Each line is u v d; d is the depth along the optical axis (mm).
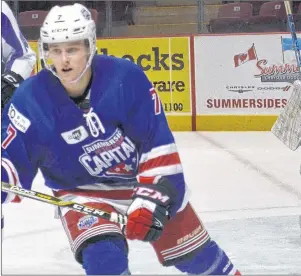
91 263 5570
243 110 17391
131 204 5594
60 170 5891
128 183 6074
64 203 5645
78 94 5582
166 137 5715
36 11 18516
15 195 5895
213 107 17500
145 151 5734
